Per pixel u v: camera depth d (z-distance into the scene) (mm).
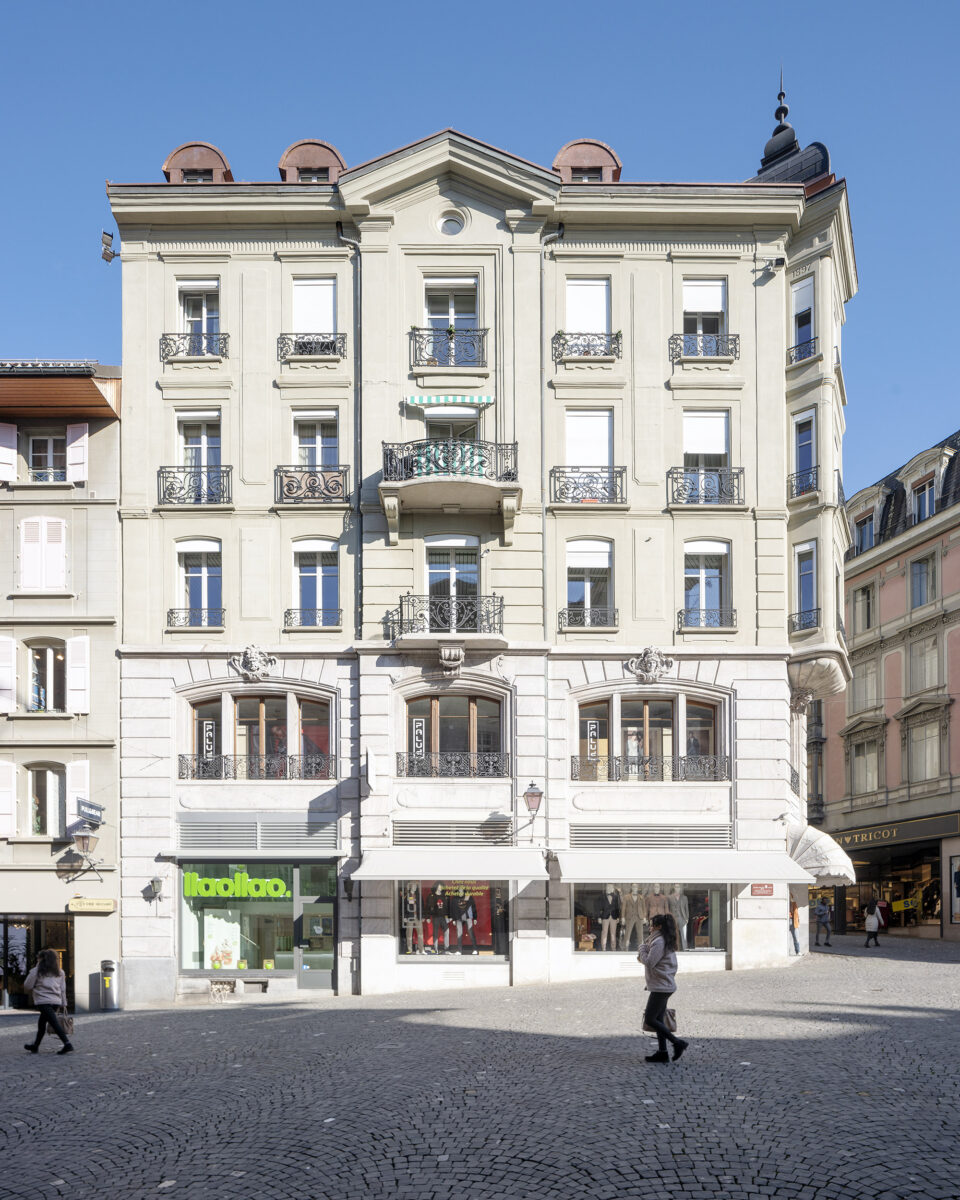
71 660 28953
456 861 27344
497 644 28297
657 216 30188
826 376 30156
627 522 29578
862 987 21969
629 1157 10516
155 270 30312
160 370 30016
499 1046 16375
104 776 28625
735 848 28391
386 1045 17125
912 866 46281
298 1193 10117
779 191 30141
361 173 29891
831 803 52156
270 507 29406
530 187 30062
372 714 28391
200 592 29453
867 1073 13398
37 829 28938
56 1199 10297
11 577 29344
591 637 29156
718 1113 11789
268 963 28062
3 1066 17031
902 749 46688
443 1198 9750
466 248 30172
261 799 28438
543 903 27828
